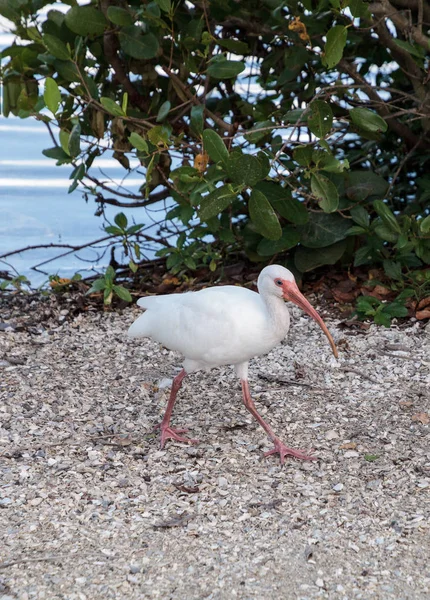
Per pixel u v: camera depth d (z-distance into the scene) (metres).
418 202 13.62
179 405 10.04
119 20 11.03
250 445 9.05
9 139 20.53
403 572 6.76
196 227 13.11
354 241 13.17
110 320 12.57
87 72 12.58
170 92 12.92
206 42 11.27
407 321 12.05
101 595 6.53
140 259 14.45
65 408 9.90
